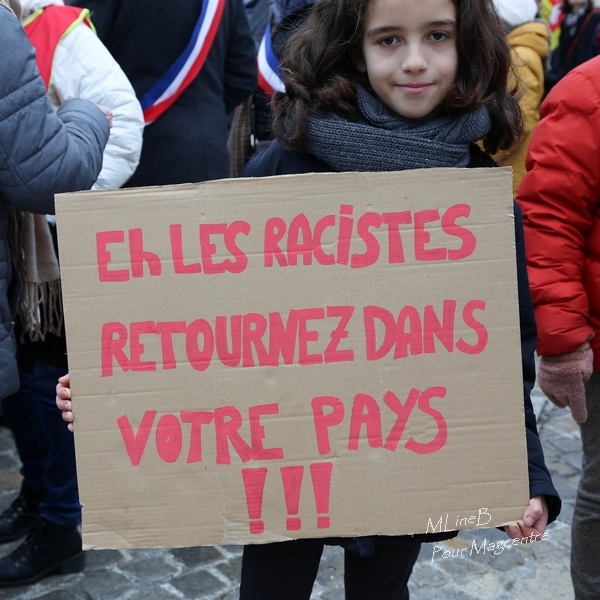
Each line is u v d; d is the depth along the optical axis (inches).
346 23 69.4
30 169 75.9
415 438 64.4
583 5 209.0
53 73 100.8
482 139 77.3
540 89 159.2
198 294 63.2
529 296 70.2
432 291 63.8
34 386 104.7
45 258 90.7
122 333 63.3
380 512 64.6
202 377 63.6
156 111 126.8
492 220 63.7
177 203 62.8
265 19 182.2
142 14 122.6
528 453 67.0
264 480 64.2
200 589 108.9
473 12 68.1
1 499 130.2
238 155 161.2
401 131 69.1
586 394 87.5
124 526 64.1
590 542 89.0
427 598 106.1
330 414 64.0
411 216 63.4
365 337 63.8
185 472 64.0
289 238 63.2
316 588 108.4
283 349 63.6
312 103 69.7
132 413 63.6
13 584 108.3
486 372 64.3
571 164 80.8
